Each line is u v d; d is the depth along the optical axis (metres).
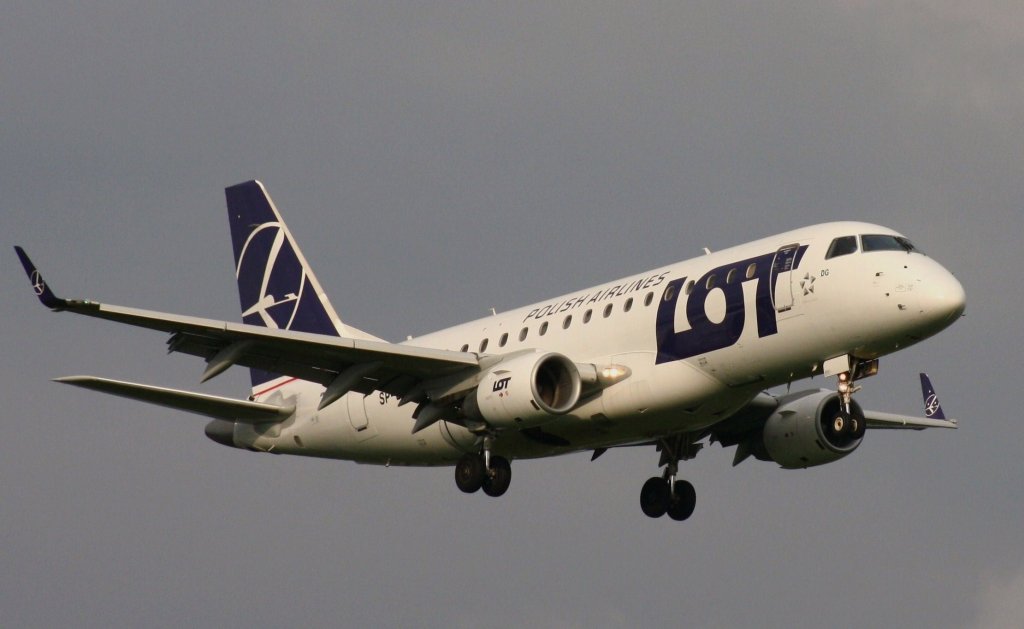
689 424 99.44
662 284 98.62
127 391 103.00
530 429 101.75
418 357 97.19
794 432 106.00
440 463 110.12
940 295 88.50
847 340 91.19
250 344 93.38
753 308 93.25
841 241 92.44
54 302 82.75
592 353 100.12
